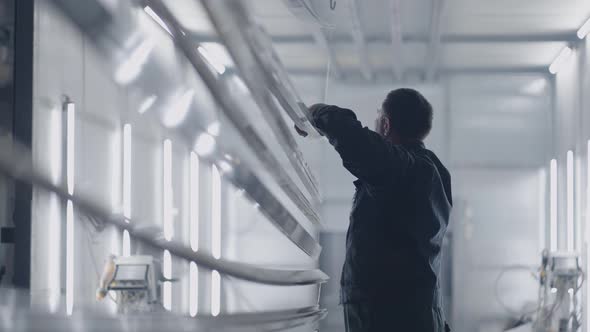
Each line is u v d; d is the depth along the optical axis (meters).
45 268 4.20
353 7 7.03
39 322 0.94
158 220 6.88
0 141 0.75
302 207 2.15
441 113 10.42
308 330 1.94
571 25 8.46
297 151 2.14
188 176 7.73
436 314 2.22
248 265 1.62
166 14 1.29
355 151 2.03
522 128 10.30
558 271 8.62
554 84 10.20
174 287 6.54
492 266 10.20
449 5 7.76
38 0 3.73
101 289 4.92
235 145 1.60
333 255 9.98
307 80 9.87
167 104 1.40
